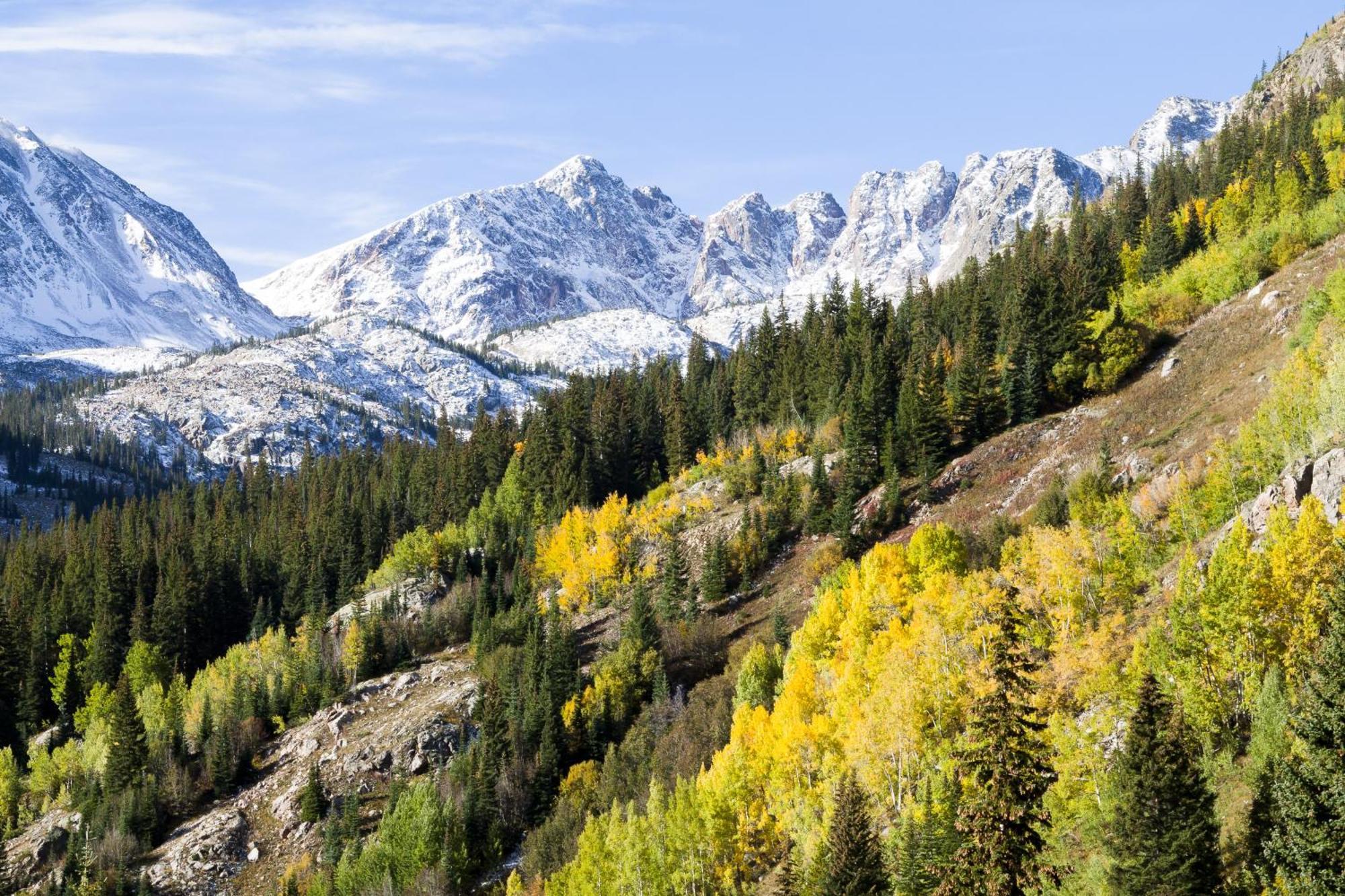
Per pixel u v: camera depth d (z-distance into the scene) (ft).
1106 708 201.67
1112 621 218.38
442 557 542.57
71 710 522.47
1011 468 421.59
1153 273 568.41
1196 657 194.39
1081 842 177.68
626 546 494.18
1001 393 465.47
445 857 328.08
